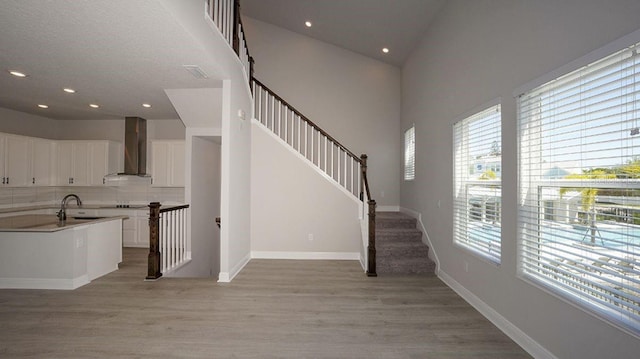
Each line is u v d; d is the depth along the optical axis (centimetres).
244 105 473
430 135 466
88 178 614
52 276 369
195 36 282
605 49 172
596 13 181
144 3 221
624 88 167
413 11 458
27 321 279
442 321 287
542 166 232
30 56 315
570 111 203
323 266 471
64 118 630
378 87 673
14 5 222
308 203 520
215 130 528
